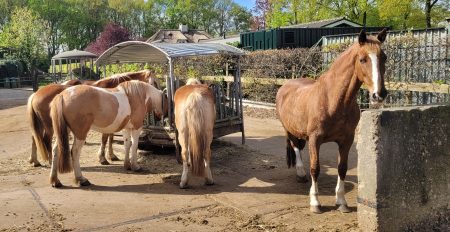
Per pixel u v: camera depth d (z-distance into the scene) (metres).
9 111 16.34
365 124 3.85
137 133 6.86
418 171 3.96
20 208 5.16
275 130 10.48
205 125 5.75
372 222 3.85
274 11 30.84
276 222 4.59
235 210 5.01
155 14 74.94
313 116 4.71
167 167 7.15
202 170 5.69
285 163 7.23
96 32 72.00
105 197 5.59
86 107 6.00
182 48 7.75
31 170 7.11
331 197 5.38
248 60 15.22
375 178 3.78
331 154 7.73
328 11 27.47
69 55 23.91
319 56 12.73
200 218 4.76
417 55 10.01
